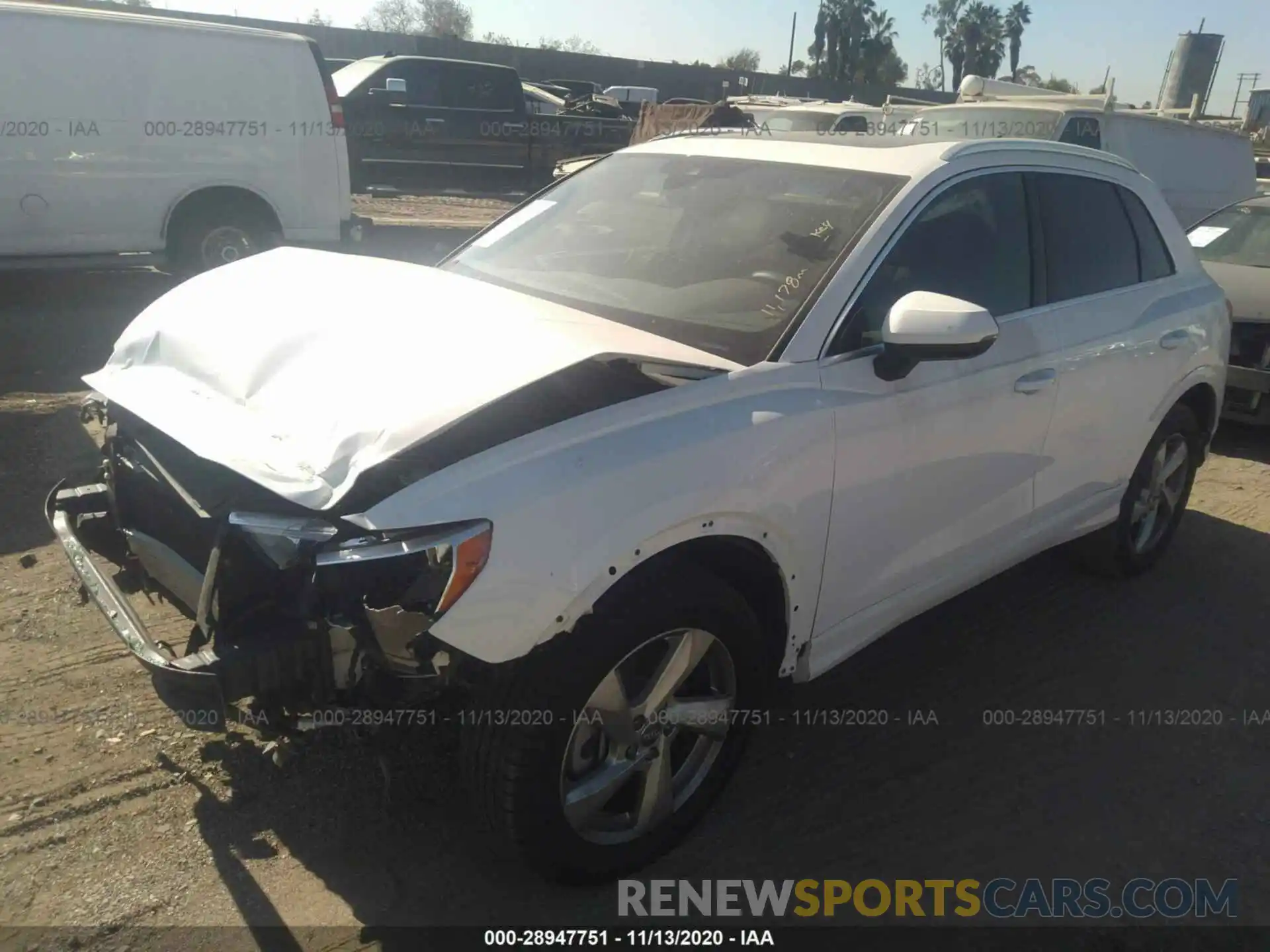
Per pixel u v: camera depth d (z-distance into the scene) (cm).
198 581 252
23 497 469
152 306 319
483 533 217
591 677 237
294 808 286
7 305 876
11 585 390
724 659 271
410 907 257
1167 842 298
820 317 288
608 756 260
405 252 1174
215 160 867
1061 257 372
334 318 273
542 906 261
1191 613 438
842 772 321
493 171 1343
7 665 340
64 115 793
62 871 260
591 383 246
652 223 345
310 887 260
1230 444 690
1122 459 416
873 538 303
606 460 235
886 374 292
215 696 220
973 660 392
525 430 234
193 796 288
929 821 302
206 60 848
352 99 1212
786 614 286
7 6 763
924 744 338
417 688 230
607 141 1449
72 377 671
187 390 267
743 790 311
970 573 352
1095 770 329
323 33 3188
